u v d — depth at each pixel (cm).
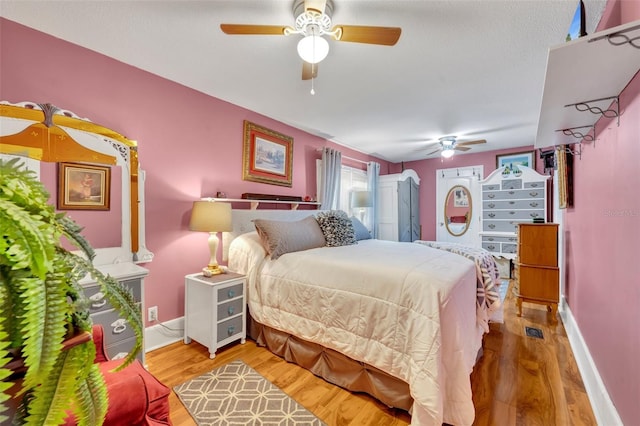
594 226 185
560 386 179
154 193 230
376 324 162
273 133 332
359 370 171
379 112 312
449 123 350
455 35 177
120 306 66
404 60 206
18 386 50
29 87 173
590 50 95
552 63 103
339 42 184
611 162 148
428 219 574
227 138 284
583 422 149
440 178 560
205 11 158
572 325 245
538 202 427
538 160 462
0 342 45
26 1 149
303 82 242
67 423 66
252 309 229
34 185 62
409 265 176
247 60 208
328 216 291
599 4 147
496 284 249
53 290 53
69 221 69
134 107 217
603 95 131
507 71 222
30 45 173
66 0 148
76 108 190
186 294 235
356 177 500
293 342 205
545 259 297
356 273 178
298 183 374
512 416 153
